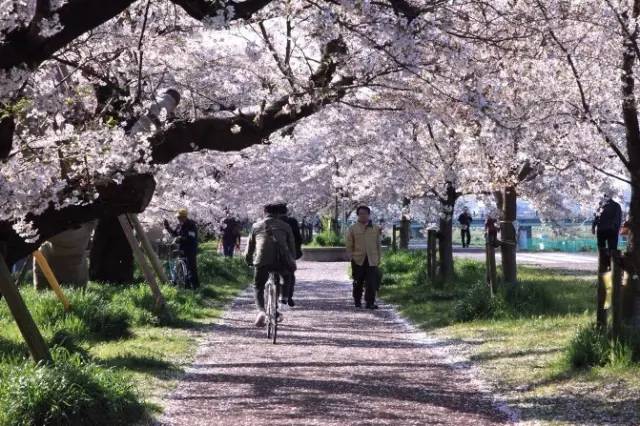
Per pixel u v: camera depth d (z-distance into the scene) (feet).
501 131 40.40
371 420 30.96
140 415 30.91
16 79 29.60
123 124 36.42
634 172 42.50
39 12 29.58
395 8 35.37
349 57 41.75
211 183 90.63
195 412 32.48
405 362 45.44
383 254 140.05
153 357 45.03
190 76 50.83
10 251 37.24
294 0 40.86
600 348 39.11
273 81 48.75
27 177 31.91
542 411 32.17
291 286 76.84
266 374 41.50
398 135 77.97
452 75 40.40
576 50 44.68
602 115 44.42
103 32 41.98
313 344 53.11
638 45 43.57
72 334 44.09
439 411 32.60
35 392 28.04
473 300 62.80
